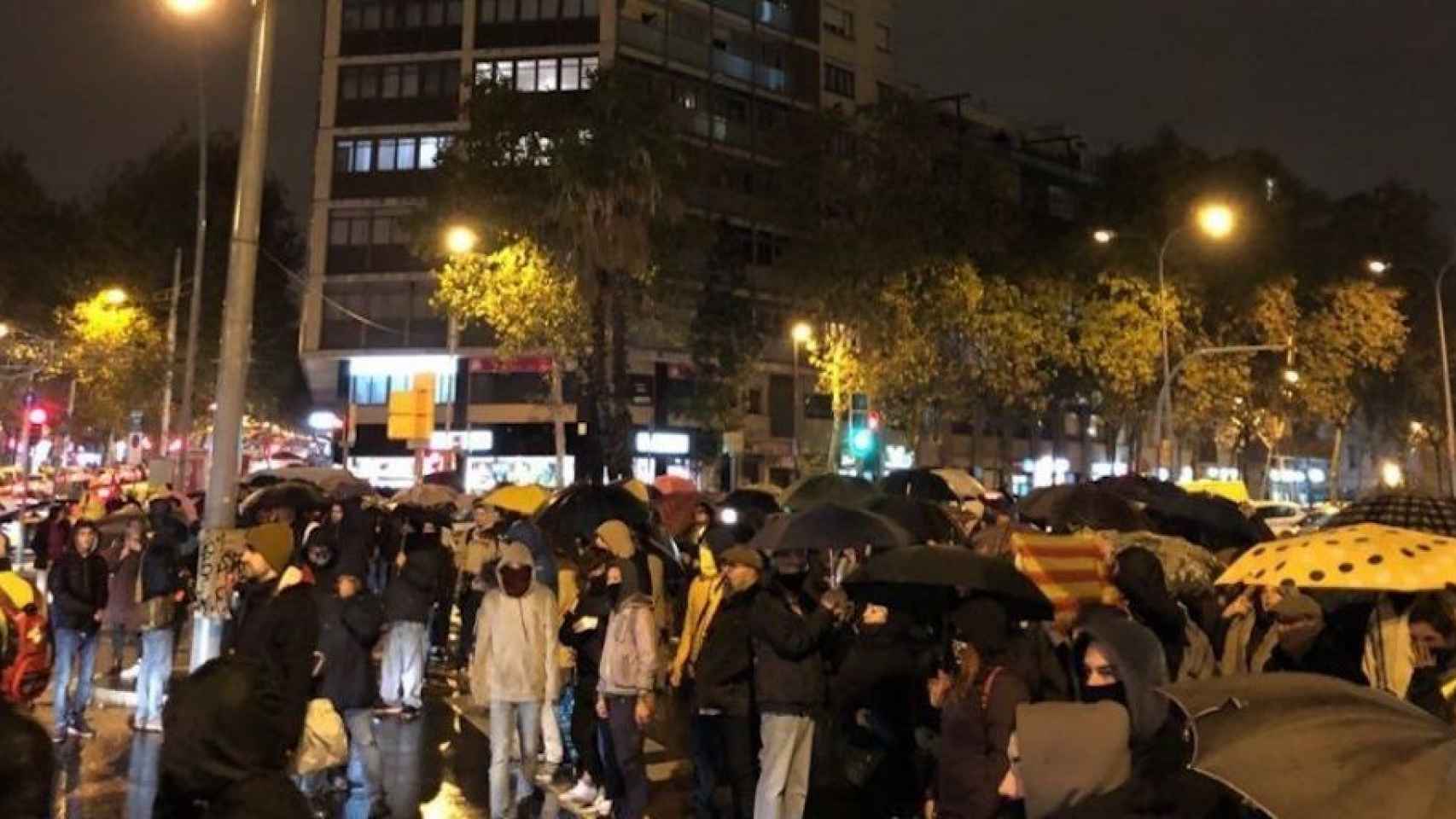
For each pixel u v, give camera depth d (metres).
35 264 44.22
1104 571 7.84
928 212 40.38
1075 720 4.35
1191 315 46.78
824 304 42.12
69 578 10.60
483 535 14.86
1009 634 6.02
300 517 14.56
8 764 2.71
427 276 55.72
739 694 7.97
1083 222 49.44
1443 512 7.67
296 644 7.52
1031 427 67.38
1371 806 2.84
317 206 57.38
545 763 10.21
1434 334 56.69
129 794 8.80
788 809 7.40
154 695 11.18
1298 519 29.55
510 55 56.31
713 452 53.62
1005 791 4.69
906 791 8.41
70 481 37.78
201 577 9.79
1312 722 3.16
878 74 69.62
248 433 51.69
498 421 54.09
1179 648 6.95
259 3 10.33
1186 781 3.97
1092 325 45.84
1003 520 11.35
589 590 9.55
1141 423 52.53
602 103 34.94
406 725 12.02
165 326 48.53
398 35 57.44
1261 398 53.00
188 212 52.38
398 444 55.09
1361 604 6.89
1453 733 3.06
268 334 63.69
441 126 56.47
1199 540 12.05
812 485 13.48
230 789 3.06
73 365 43.78
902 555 7.64
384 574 17.02
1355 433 77.69
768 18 63.50
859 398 39.38
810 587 10.09
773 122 62.75
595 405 38.94
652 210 35.56
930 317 41.31
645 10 57.62
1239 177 47.44
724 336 52.00
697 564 11.84
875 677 8.44
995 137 74.81
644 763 8.40
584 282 35.50
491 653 8.59
